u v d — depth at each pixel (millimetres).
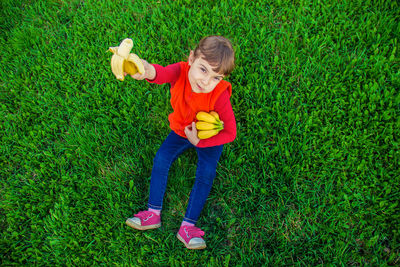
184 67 1908
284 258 2336
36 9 3348
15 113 2916
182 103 2023
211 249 2410
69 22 3279
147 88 2873
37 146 2764
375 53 2805
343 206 2418
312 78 2826
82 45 3088
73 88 2936
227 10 3145
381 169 2457
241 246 2418
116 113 2793
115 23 3166
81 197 2543
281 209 2469
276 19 3098
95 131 2770
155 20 3119
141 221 2332
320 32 2939
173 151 2324
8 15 3365
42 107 2896
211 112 2023
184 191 2582
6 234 2465
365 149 2533
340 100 2691
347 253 2311
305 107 2729
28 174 2662
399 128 2541
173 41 3041
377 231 2336
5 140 2770
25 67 3074
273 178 2551
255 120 2686
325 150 2570
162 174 2314
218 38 1646
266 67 2904
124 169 2670
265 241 2406
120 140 2764
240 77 2855
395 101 2604
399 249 2285
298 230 2428
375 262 2275
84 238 2404
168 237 2424
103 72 2932
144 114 2811
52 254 2398
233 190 2592
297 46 2947
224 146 2660
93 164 2668
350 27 2977
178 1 3182
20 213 2520
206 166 2229
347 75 2760
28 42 3182
